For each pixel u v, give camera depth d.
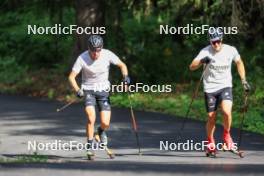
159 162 28.39
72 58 55.31
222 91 29.88
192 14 52.66
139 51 61.38
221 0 48.06
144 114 44.84
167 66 59.56
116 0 54.41
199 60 29.69
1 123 40.44
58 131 37.47
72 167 26.73
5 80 60.41
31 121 41.19
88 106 29.31
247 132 38.25
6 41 70.88
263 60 55.22
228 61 29.70
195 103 47.94
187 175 24.84
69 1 56.72
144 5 51.31
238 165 27.42
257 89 49.31
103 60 29.25
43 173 25.31
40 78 59.50
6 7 60.94
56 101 51.22
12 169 26.22
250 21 51.47
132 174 25.05
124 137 35.78
